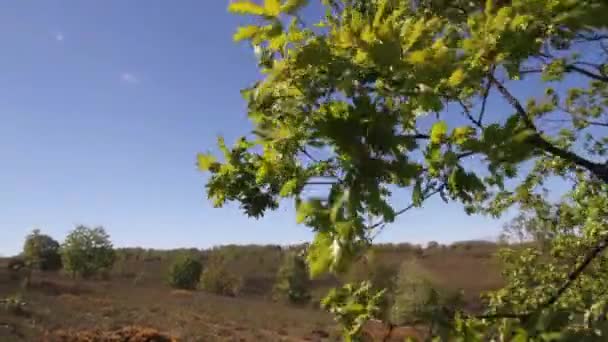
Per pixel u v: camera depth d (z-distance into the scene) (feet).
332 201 5.30
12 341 80.89
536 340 6.01
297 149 6.54
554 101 11.10
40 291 142.82
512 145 5.43
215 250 299.79
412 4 7.61
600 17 5.11
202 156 7.56
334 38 5.87
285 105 6.28
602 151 13.57
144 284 214.90
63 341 87.86
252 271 254.27
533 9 5.48
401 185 5.81
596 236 14.20
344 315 7.23
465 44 5.78
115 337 93.50
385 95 5.75
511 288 15.71
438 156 5.89
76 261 195.00
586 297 7.47
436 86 5.66
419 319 6.10
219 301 177.27
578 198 14.47
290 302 174.50
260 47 6.72
